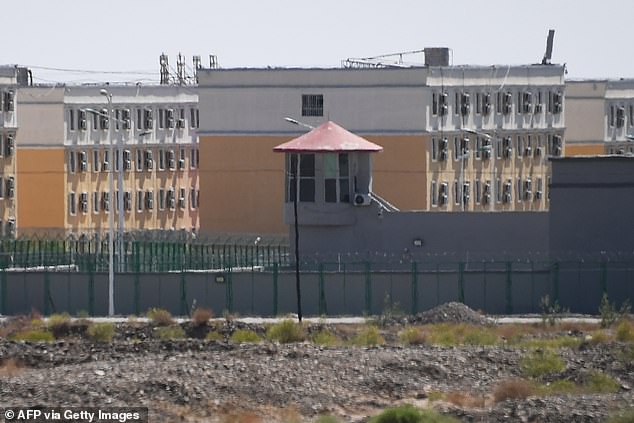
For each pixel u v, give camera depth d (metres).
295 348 197.75
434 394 172.38
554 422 151.75
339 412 163.62
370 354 194.00
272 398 168.50
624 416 150.38
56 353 199.12
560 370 186.00
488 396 172.12
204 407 162.38
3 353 196.75
